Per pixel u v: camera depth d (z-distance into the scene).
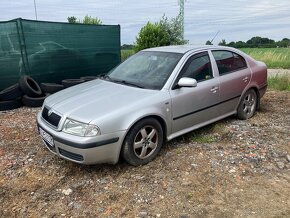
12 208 3.43
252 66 6.07
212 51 5.37
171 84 4.55
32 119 6.53
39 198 3.61
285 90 9.32
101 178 3.98
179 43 18.81
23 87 7.52
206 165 4.27
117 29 10.95
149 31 18.12
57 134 3.91
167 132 4.55
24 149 4.91
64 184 3.88
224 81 5.34
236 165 4.28
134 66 5.23
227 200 3.52
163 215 3.27
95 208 3.41
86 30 10.00
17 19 8.26
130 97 4.27
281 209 3.36
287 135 5.34
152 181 3.90
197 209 3.36
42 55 8.96
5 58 8.38
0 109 7.30
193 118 4.89
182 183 3.84
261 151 4.70
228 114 5.65
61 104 4.25
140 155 4.22
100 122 3.75
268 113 6.66
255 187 3.77
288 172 4.14
